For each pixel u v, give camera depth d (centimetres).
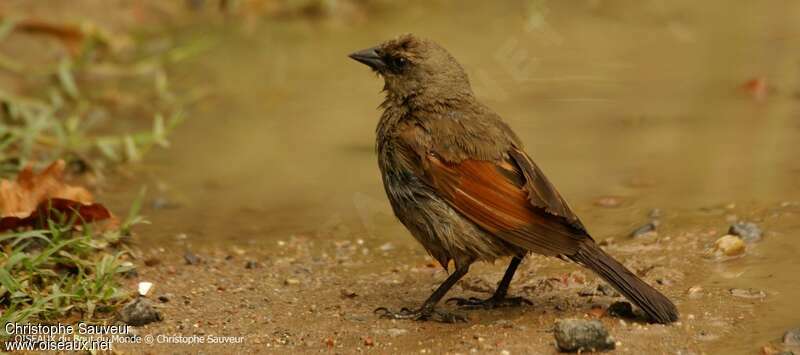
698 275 1008
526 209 916
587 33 1938
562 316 931
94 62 1762
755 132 1441
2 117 1510
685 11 2056
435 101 991
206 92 1686
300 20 2027
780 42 1848
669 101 1596
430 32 1944
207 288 1027
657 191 1248
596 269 891
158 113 1602
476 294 1013
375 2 2105
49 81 1684
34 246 1032
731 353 836
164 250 1128
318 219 1228
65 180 1354
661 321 874
